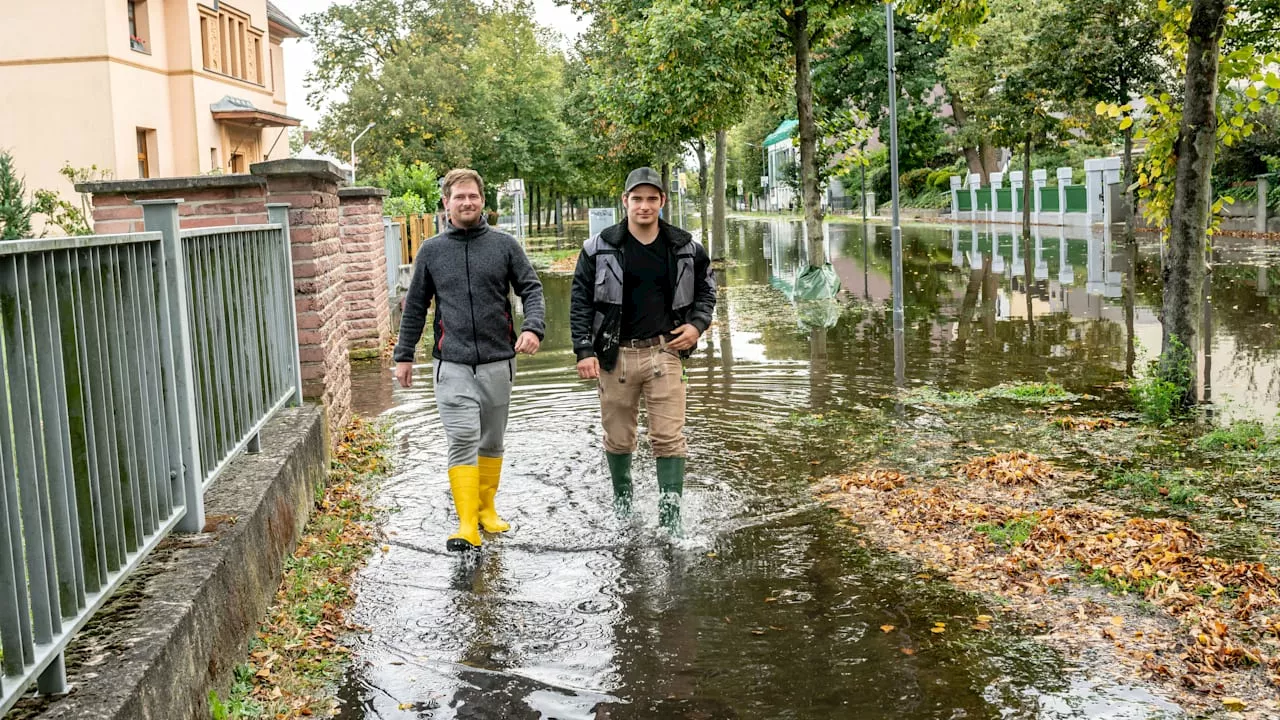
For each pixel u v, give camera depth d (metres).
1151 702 3.72
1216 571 4.88
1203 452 7.18
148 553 3.73
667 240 5.96
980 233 38.00
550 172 57.31
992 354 11.73
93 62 26.03
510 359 5.91
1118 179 36.59
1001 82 34.06
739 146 103.50
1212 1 8.45
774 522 5.99
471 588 5.05
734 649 4.30
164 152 29.27
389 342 14.76
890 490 6.54
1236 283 17.66
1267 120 30.50
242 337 5.52
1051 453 7.32
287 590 4.83
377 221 14.30
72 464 3.06
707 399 9.62
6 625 2.59
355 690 3.96
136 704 2.85
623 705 3.83
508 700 3.88
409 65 50.91
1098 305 15.66
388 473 7.23
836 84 46.81
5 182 13.33
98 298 3.41
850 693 3.88
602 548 5.61
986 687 3.89
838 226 50.22
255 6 35.56
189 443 4.14
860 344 12.79
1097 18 27.16
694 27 20.17
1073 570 5.02
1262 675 3.89
